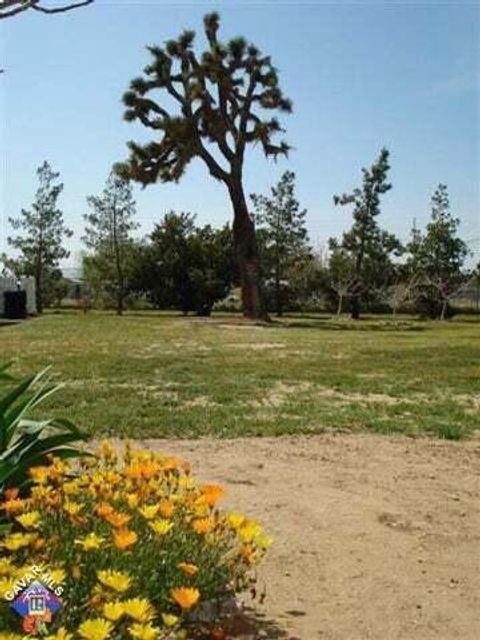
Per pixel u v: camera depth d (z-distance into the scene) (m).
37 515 3.13
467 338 26.02
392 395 12.11
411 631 3.73
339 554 4.74
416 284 50.28
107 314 46.53
